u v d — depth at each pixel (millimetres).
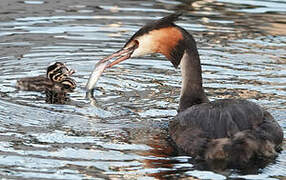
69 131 12273
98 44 18203
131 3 22453
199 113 11820
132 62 17094
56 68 15609
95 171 10383
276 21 20453
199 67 13484
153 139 12008
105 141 11789
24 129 12305
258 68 16375
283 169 10633
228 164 10797
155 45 13594
